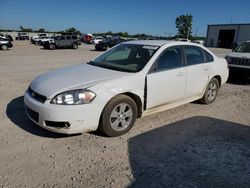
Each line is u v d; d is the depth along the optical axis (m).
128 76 4.13
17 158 3.37
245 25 50.50
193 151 3.78
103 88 3.80
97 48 27.75
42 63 13.33
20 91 6.61
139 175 3.13
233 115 5.45
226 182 3.07
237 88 8.24
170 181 3.05
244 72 8.64
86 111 3.66
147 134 4.28
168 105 4.91
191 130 4.54
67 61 14.81
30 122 4.48
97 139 3.99
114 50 5.26
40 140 3.87
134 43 5.18
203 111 5.60
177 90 4.92
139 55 4.68
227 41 54.75
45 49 27.94
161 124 4.74
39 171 3.12
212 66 5.80
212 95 6.14
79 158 3.44
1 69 10.46
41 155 3.46
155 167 3.32
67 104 3.58
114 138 4.06
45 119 3.65
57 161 3.34
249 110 5.85
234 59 8.91
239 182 3.08
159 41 5.18
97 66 4.73
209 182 3.06
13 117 4.70
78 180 2.98
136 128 4.49
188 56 5.21
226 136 4.35
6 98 5.91
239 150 3.87
